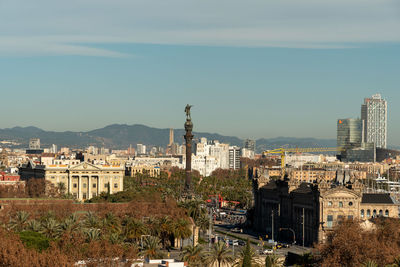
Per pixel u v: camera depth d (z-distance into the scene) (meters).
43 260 174.25
